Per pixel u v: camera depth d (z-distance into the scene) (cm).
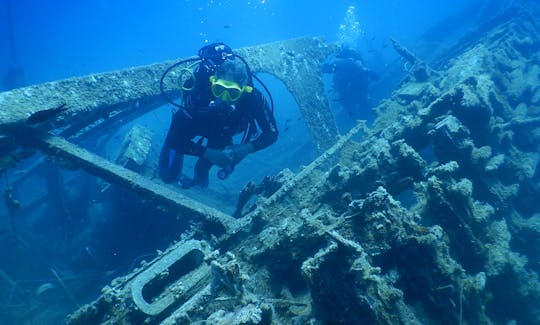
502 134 453
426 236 245
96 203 702
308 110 668
